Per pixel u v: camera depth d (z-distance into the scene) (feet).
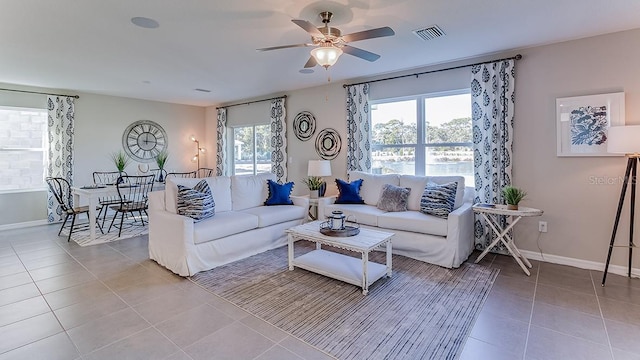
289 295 9.16
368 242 9.56
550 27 10.21
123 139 21.44
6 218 17.52
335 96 17.83
